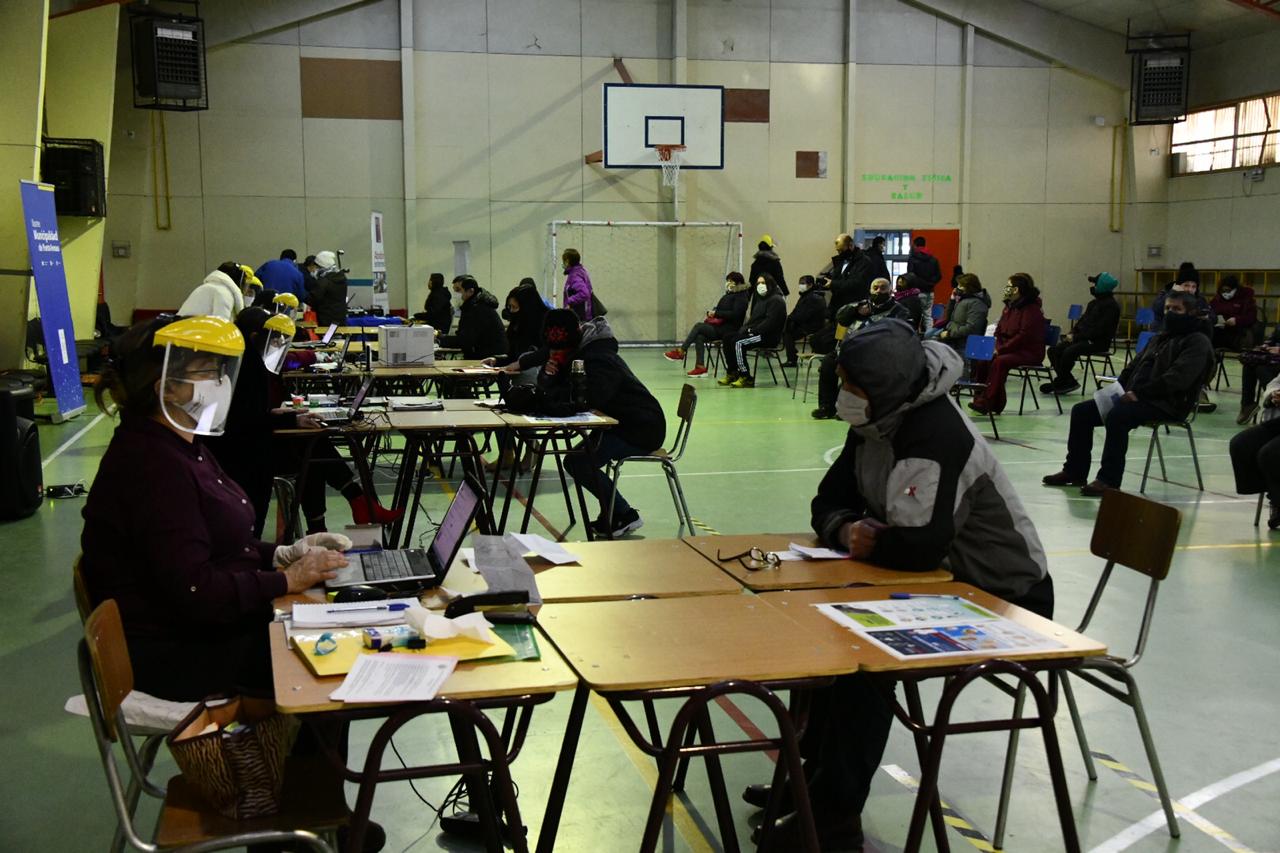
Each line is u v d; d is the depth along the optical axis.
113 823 2.99
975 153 20.00
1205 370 7.29
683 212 19.22
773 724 3.69
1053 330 13.02
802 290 14.46
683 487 7.75
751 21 19.14
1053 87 20.08
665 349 18.97
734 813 3.08
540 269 18.91
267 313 4.88
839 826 2.86
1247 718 3.75
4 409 6.46
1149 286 20.55
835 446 9.42
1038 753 3.48
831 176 19.66
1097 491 7.41
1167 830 2.99
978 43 19.77
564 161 18.80
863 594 2.80
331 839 2.54
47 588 5.19
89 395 11.74
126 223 17.27
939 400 3.01
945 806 3.13
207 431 2.63
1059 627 2.54
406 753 3.45
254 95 17.61
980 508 3.02
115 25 13.40
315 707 1.98
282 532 5.54
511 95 18.50
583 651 2.32
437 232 18.47
